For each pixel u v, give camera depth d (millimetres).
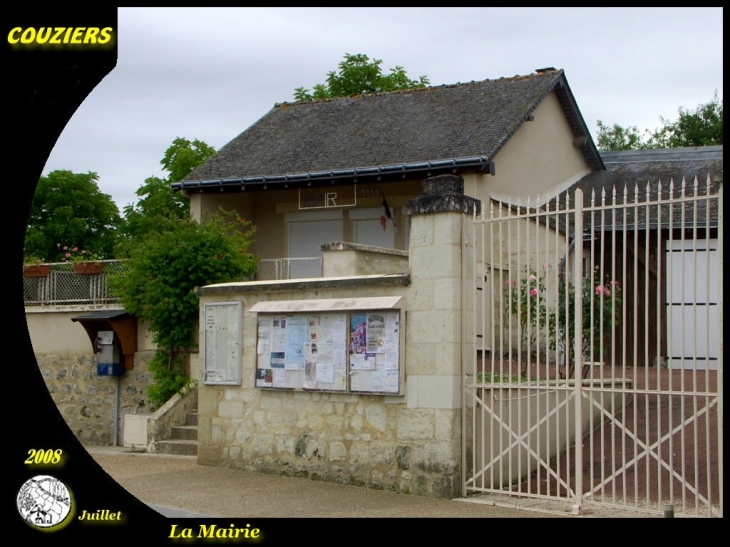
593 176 21531
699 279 15297
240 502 9250
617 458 10172
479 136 18203
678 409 11422
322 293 10516
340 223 20469
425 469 9453
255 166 20266
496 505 8898
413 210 9719
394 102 21578
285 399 10805
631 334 16047
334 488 9969
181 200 27000
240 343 11297
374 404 9953
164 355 14984
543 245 15594
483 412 9312
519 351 9094
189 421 13797
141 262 15133
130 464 11938
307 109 22875
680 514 7996
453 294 9430
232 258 15148
